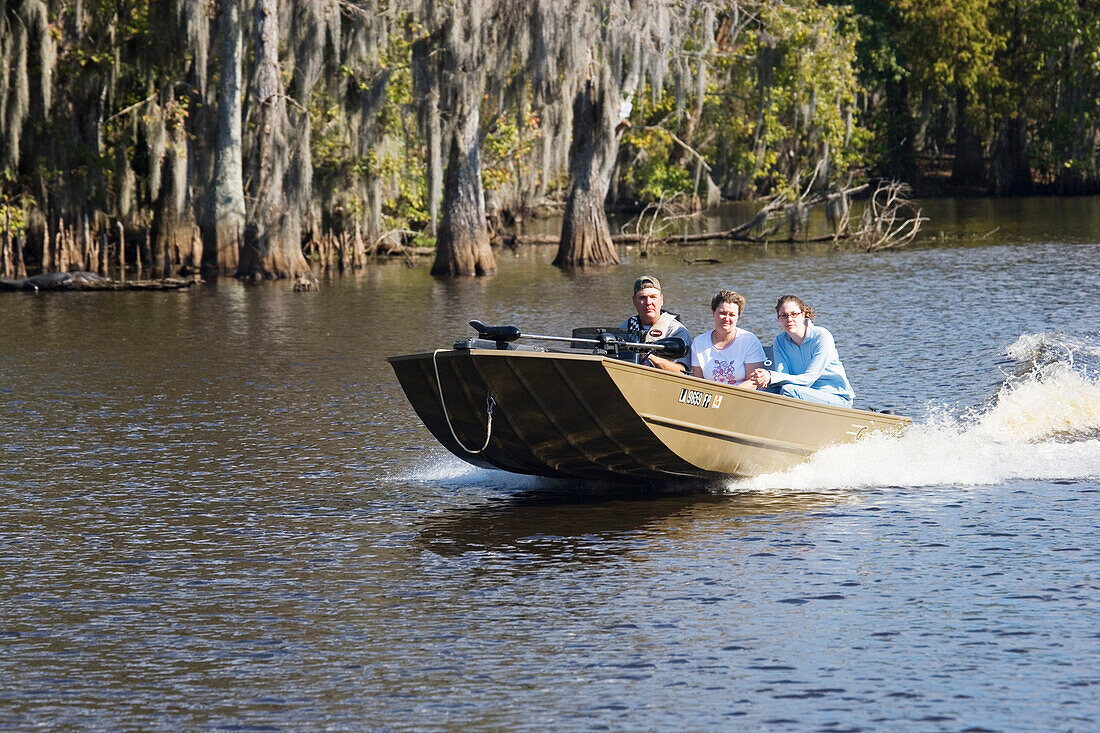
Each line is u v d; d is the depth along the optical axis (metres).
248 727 18.08
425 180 111.12
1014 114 194.75
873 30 190.12
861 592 22.83
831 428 31.25
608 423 28.39
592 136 105.31
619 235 119.94
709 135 153.50
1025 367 45.03
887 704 18.38
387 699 18.86
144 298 80.88
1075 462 32.09
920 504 28.55
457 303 75.88
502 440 29.45
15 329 64.75
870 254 106.31
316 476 32.62
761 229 129.88
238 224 98.19
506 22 96.94
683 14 116.00
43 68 94.56
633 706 18.47
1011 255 98.50
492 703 18.66
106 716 18.45
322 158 103.50
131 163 105.38
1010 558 24.50
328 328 64.06
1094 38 187.12
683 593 22.98
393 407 41.84
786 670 19.58
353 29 95.94
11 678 19.80
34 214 100.44
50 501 30.38
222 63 97.38
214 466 33.84
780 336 32.09
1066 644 20.28
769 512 28.25
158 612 22.58
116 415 40.94
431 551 25.88
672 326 30.28
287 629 21.67
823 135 145.38
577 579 23.89
